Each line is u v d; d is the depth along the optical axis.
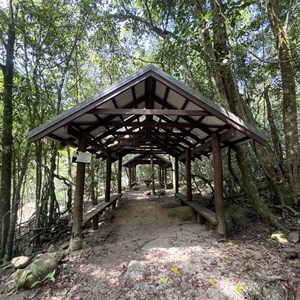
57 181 9.55
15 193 4.42
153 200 8.88
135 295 2.12
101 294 2.19
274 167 4.11
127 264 2.83
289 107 4.06
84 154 3.58
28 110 4.83
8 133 4.34
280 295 2.00
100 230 4.66
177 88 3.09
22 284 2.35
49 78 5.30
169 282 2.30
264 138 3.20
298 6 4.61
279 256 2.73
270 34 5.07
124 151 8.64
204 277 2.36
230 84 4.43
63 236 4.76
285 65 4.04
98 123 3.65
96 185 8.45
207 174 10.50
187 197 6.31
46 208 4.87
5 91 4.37
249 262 2.63
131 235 4.29
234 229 4.09
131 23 7.10
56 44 4.84
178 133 5.13
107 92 3.02
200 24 3.10
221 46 4.01
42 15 4.51
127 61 8.11
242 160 4.25
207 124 3.72
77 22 5.35
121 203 8.38
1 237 4.03
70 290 2.29
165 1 5.29
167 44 3.95
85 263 2.92
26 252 4.05
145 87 3.95
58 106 5.11
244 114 4.43
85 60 6.98
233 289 2.12
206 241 3.58
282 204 3.88
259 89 6.45
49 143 5.58
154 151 9.32
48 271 2.55
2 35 4.44
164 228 4.67
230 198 5.39
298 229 3.30
